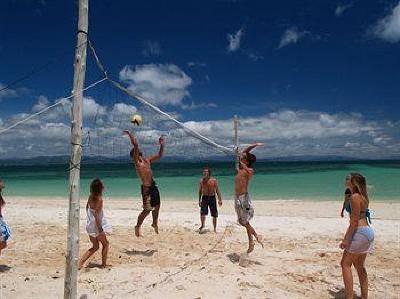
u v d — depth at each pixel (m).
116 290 5.91
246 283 6.16
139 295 5.71
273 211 14.79
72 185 4.73
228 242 9.21
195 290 5.89
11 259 7.53
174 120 6.30
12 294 5.75
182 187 26.14
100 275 6.57
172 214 13.84
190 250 8.39
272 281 6.33
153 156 8.14
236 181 7.57
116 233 10.19
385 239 9.77
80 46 4.66
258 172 43.84
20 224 11.68
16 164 99.69
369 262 7.61
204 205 10.54
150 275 6.55
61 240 9.21
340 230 10.89
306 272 6.83
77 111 4.67
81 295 5.65
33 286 6.07
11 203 17.75
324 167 60.09
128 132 7.35
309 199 19.08
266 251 8.33
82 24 4.66
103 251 6.97
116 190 24.42
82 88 4.69
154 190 8.14
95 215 6.89
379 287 6.27
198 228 11.19
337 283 6.39
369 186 24.72
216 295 5.73
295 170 48.56
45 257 7.68
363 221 5.47
